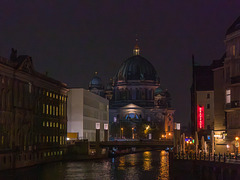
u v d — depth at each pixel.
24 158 107.12
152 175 94.25
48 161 127.00
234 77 80.75
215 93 102.19
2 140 95.56
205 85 132.88
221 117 99.69
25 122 109.31
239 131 81.38
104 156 157.38
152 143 163.88
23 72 107.50
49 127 131.25
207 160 70.88
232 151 83.50
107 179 87.69
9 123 99.62
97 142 155.62
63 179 87.31
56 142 137.62
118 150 188.88
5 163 96.19
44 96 127.38
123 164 124.25
